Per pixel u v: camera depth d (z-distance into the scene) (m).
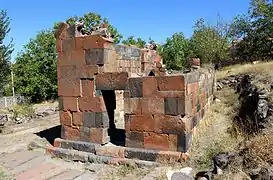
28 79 36.75
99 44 8.31
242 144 7.30
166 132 7.59
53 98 37.81
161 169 6.88
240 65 28.30
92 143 8.52
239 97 15.11
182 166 7.02
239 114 11.70
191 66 15.42
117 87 8.16
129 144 8.06
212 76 15.46
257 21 32.06
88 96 8.58
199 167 6.82
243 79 17.67
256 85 12.57
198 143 8.27
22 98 33.31
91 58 8.46
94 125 8.53
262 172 5.24
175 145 7.50
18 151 9.30
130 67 12.50
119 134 9.73
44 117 16.16
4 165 7.98
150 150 7.71
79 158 8.36
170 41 39.59
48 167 7.87
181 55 37.16
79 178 7.05
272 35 30.81
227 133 9.47
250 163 5.79
